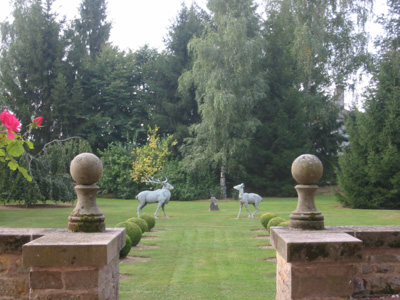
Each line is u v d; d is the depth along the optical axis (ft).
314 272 10.47
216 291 19.15
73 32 109.60
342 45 90.48
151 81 109.29
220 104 76.43
